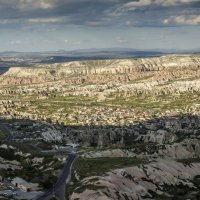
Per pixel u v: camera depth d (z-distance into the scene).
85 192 192.50
